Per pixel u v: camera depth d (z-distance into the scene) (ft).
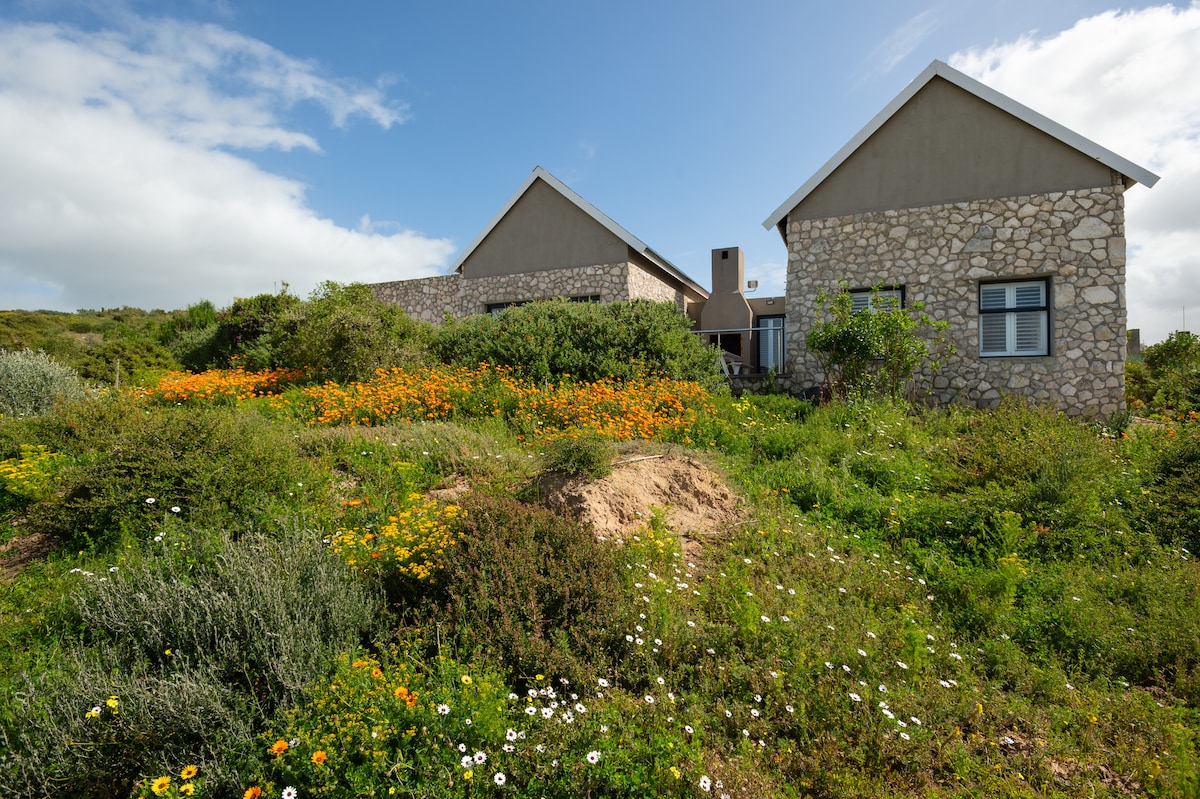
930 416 35.58
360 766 8.16
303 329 44.70
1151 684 12.84
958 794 9.41
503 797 8.54
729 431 28.99
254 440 19.44
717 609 13.82
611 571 13.58
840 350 40.14
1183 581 15.80
